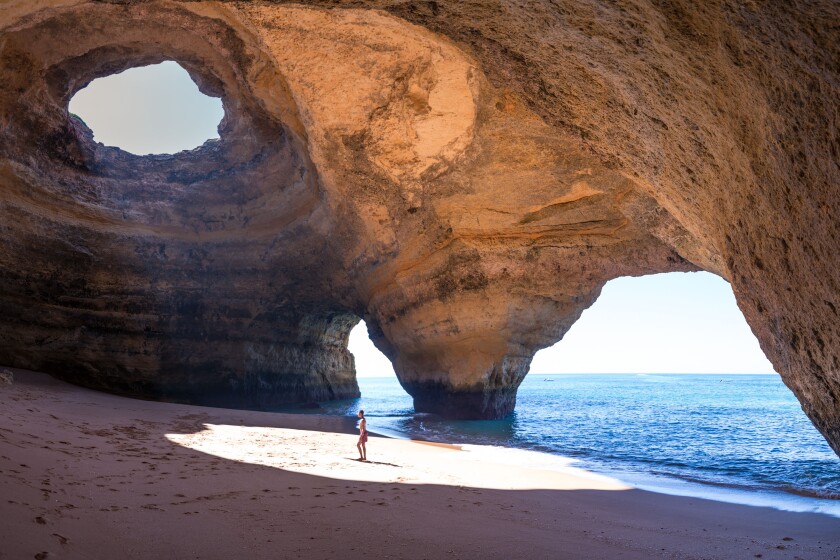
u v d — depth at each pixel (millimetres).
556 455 14430
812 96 4238
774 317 5871
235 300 24203
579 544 5758
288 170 22328
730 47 4652
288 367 27406
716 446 17406
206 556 4379
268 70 17562
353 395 33906
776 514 8180
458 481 9273
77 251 21297
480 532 5863
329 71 15539
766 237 5477
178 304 23391
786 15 4027
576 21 5363
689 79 5328
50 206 20859
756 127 4977
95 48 19000
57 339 21000
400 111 16141
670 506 8617
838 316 4848
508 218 18375
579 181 16891
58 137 20922
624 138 6996
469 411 20891
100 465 7113
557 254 18719
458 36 6324
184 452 9586
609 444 17594
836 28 3814
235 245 23703
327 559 4625
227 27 16766
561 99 7016
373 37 14477
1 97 18250
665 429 22516
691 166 6383
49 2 8242
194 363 23688
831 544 6359
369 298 22922
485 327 19859
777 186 5016
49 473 6004
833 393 5410
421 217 18906
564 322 21391
